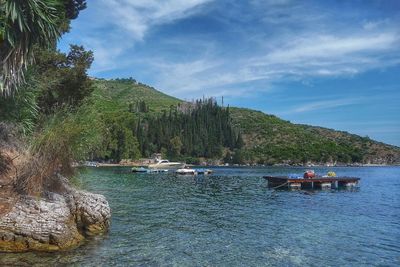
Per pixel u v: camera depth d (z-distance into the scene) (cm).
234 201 3062
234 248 1449
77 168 1803
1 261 1083
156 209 2430
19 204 1244
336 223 2078
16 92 1625
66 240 1273
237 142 16150
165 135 14175
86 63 2855
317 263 1290
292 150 15638
